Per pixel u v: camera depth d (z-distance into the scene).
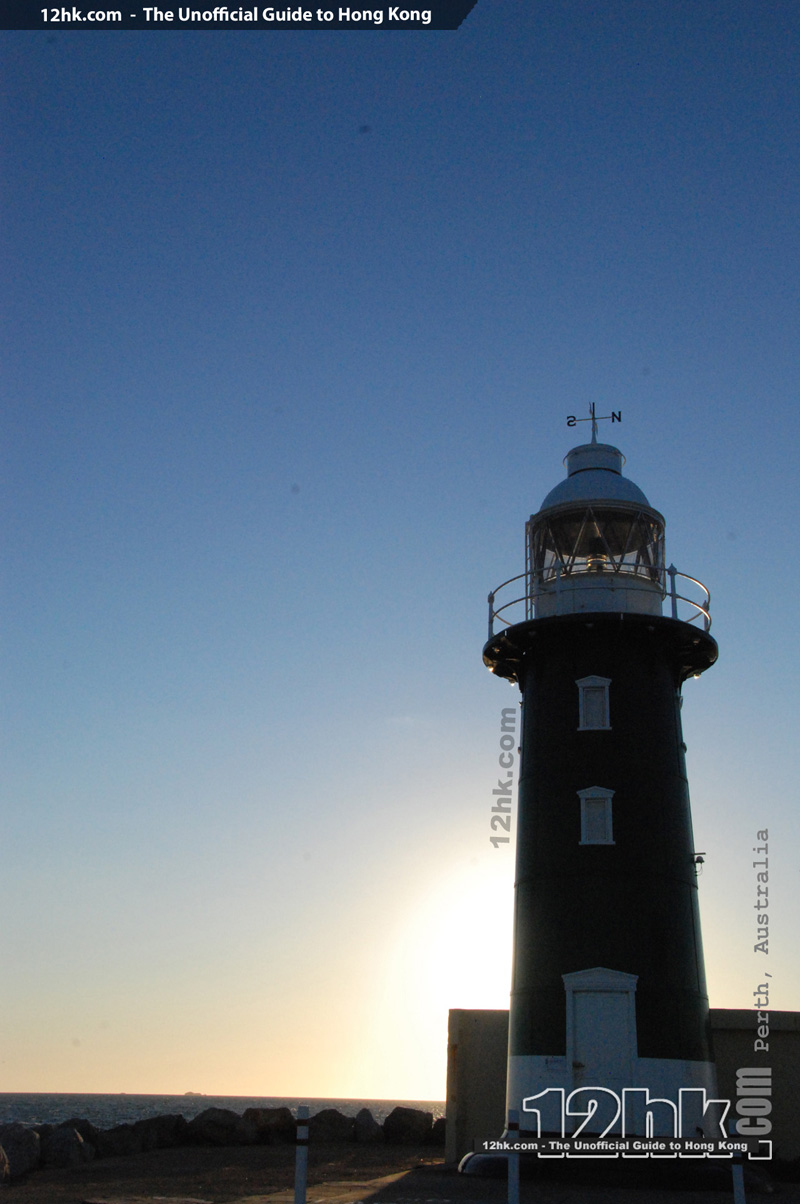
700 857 28.17
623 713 28.00
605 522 29.91
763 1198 21.88
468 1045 30.50
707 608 29.73
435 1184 22.52
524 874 27.75
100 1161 30.17
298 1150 15.33
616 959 25.72
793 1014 29.56
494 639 29.91
